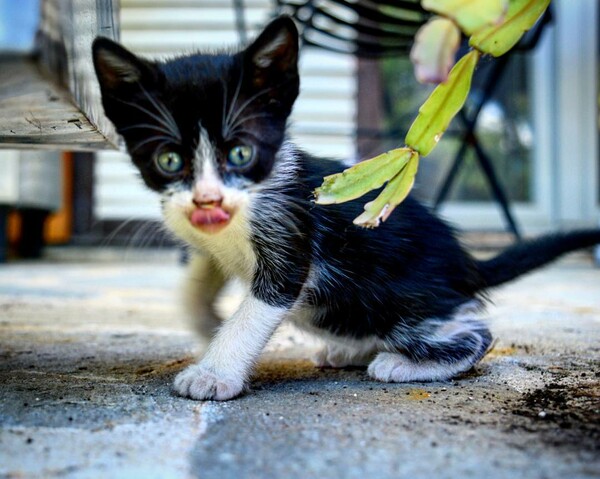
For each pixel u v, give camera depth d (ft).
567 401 0.88
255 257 1.11
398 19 1.99
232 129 1.03
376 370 1.08
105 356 1.19
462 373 1.10
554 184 3.65
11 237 3.59
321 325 1.20
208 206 1.01
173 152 1.02
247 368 1.01
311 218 1.13
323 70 3.51
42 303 1.91
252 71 1.05
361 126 3.54
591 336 1.37
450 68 0.79
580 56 3.59
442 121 0.88
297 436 0.75
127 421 0.80
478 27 0.74
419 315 1.15
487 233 3.52
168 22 3.52
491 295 1.40
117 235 3.60
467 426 0.78
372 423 0.79
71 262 3.47
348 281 1.16
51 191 3.29
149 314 1.73
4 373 1.03
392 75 3.55
